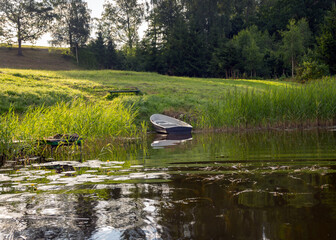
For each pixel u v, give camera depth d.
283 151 5.63
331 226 1.90
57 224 2.10
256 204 2.39
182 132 12.57
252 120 12.77
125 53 66.75
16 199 2.74
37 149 6.93
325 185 2.88
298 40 44.34
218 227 1.96
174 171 3.98
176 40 56.16
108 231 1.96
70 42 67.31
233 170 3.90
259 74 54.06
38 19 63.84
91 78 30.30
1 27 61.28
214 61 53.22
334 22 36.34
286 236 1.78
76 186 3.22
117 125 9.80
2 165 5.16
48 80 24.16
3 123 6.62
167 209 2.35
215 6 66.62
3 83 19.14
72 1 66.06
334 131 10.12
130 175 3.78
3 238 1.88
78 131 8.00
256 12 78.81
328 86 13.77
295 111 12.72
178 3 69.25
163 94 21.84
